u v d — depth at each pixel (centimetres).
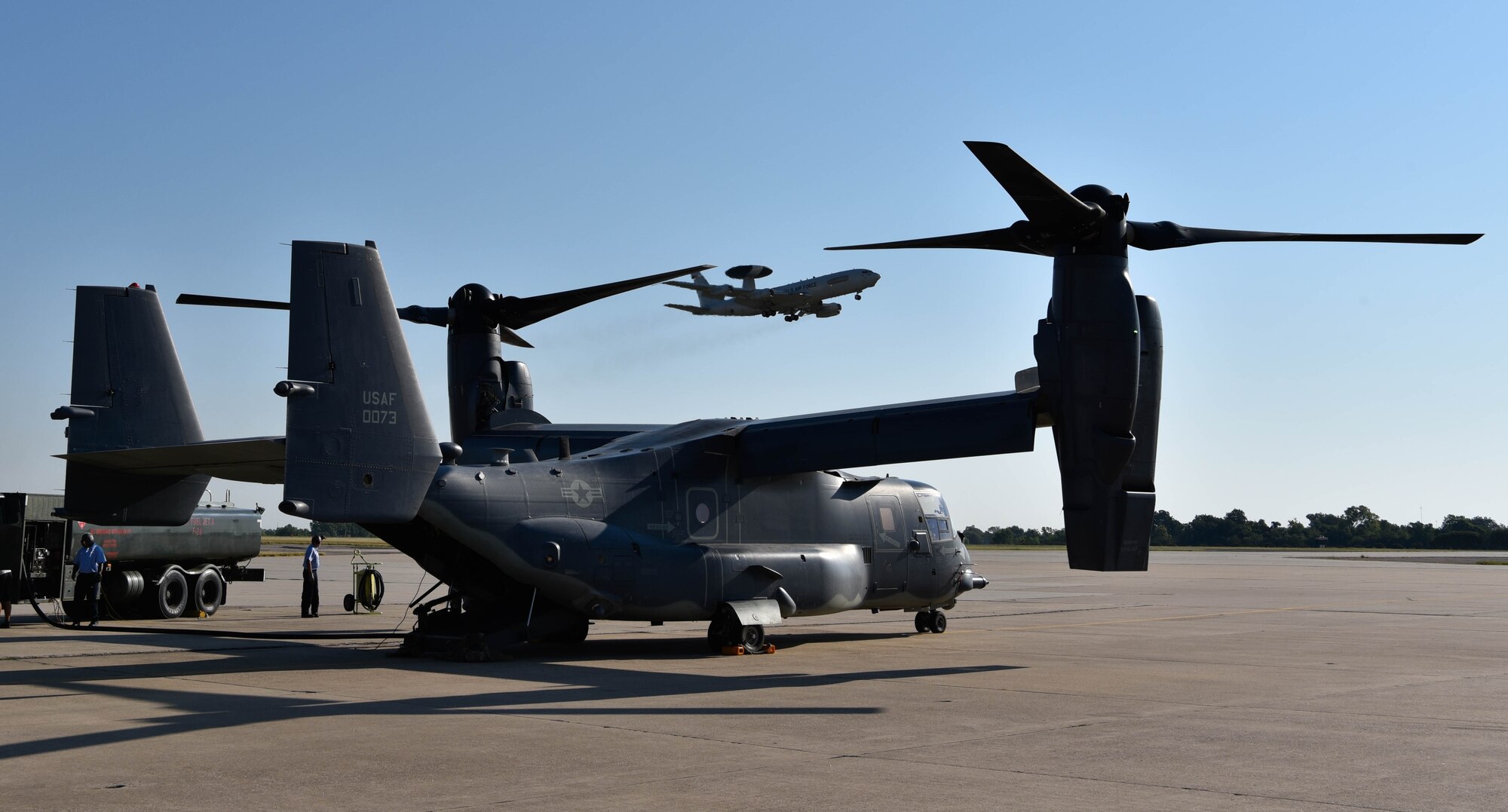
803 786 845
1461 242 1575
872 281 6303
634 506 1833
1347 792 838
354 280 1473
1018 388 1781
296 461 1400
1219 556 11175
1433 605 3303
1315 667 1680
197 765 908
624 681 1462
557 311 2186
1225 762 945
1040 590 4184
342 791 819
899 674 1566
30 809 759
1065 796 817
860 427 1822
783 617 1914
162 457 1595
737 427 1986
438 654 1709
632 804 782
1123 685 1452
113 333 1905
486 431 2202
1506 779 888
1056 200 1459
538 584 1705
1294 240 1617
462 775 874
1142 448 1616
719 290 6512
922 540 2223
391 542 1753
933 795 818
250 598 3481
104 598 2580
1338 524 18150
